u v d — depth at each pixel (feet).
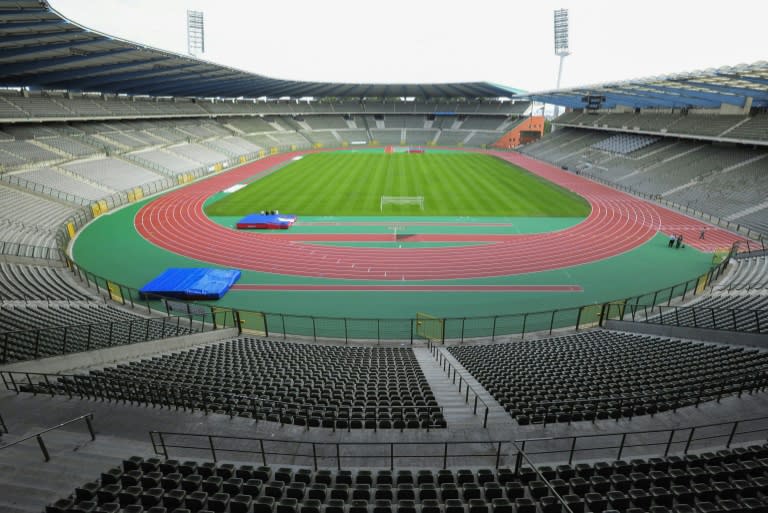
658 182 154.30
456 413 32.40
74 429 28.30
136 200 143.95
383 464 25.77
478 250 99.81
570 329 65.00
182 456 25.96
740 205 119.96
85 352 41.50
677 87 126.93
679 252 97.25
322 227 116.78
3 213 101.71
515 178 185.57
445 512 20.07
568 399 33.63
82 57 126.00
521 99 325.21
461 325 68.13
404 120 339.16
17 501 21.17
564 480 22.81
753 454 23.56
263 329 66.69
